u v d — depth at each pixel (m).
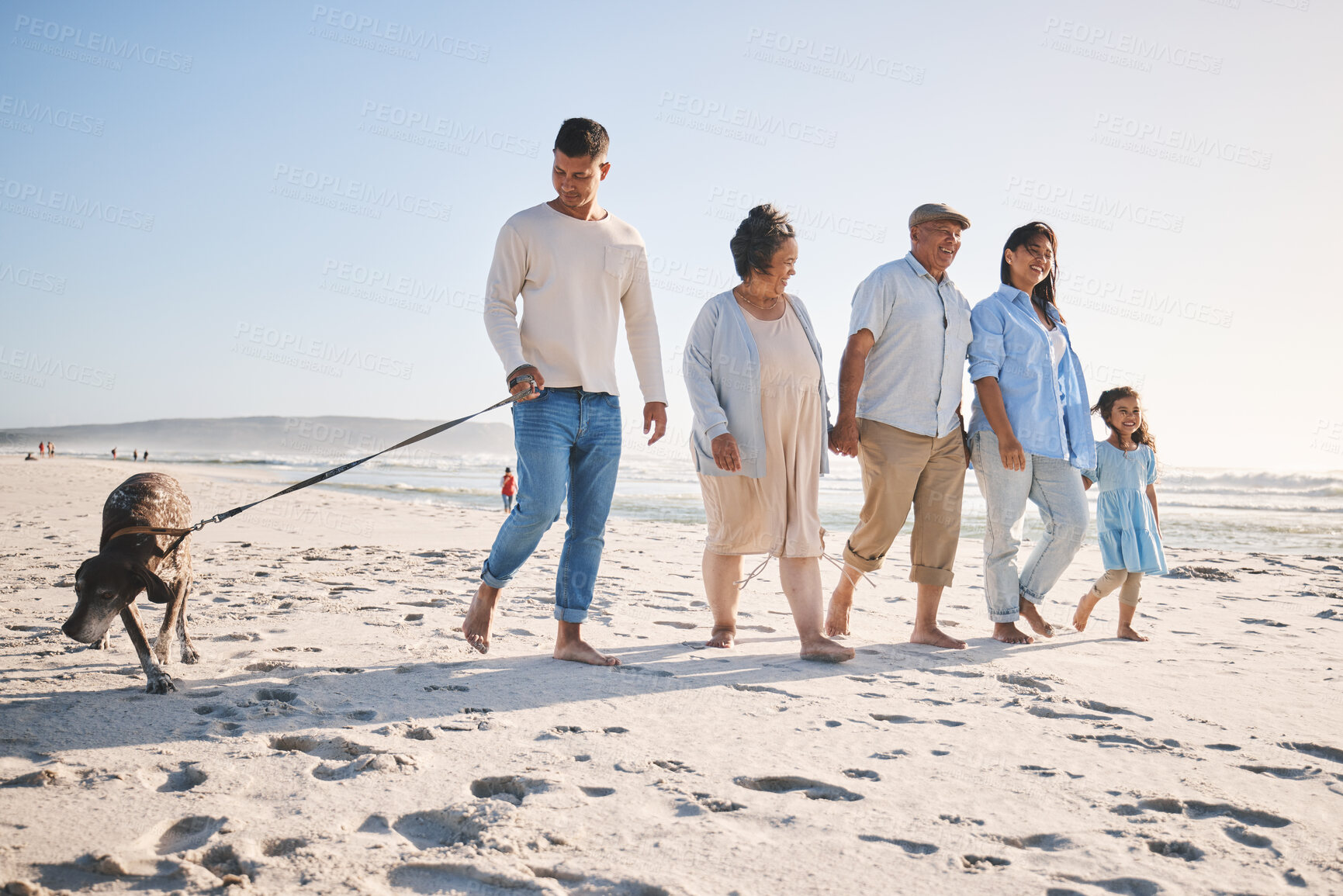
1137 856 1.85
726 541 4.05
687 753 2.49
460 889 1.67
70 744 2.46
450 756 2.42
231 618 4.55
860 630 4.77
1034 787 2.27
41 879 1.67
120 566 3.01
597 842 1.87
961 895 1.65
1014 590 4.50
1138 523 4.67
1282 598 6.44
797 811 2.07
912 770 2.39
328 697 3.01
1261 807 2.14
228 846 1.82
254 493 19.06
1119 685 3.47
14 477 25.06
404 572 6.68
